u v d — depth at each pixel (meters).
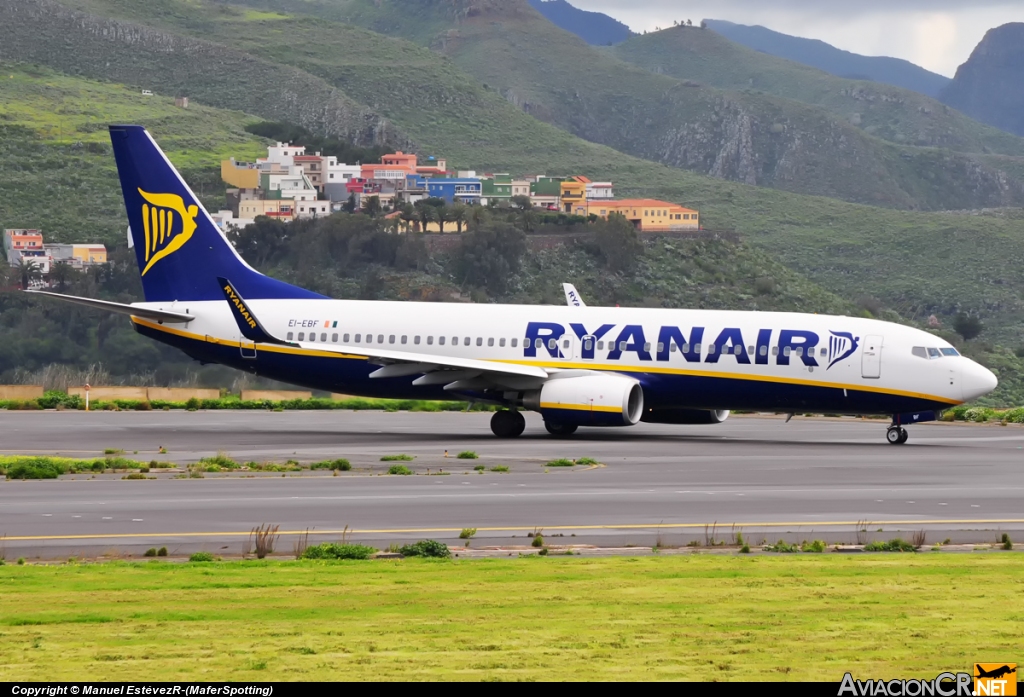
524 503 111.88
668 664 53.75
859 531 95.81
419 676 51.59
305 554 83.12
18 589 69.69
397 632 59.25
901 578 74.44
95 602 66.06
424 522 100.00
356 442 178.50
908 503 113.94
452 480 129.75
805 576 75.00
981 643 57.81
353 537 92.50
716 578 74.12
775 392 181.12
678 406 187.25
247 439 182.00
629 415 183.62
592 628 60.28
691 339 183.88
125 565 78.56
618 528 97.38
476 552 86.12
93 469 136.00
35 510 106.19
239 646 56.34
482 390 189.12
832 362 178.38
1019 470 144.00
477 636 58.50
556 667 53.12
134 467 138.75
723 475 136.75
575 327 189.75
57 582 72.00
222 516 102.94
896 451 169.50
